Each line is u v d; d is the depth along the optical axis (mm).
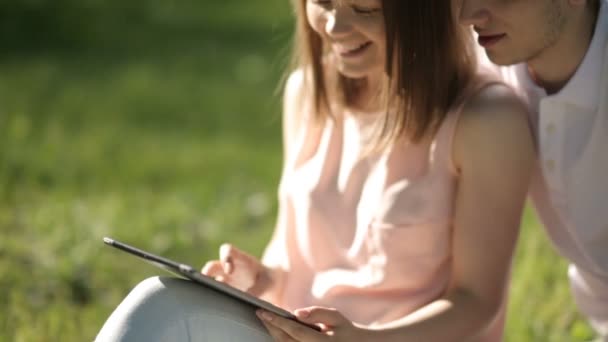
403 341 2441
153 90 7883
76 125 6895
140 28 9695
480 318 2516
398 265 2592
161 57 8875
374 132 2662
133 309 2295
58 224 4770
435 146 2566
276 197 5727
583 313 3049
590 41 2596
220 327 2361
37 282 4117
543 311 3939
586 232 2738
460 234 2547
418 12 2506
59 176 5766
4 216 4859
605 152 2629
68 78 8055
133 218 5102
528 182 2604
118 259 4488
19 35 9125
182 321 2314
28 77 7992
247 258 2740
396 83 2547
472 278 2537
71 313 3895
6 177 5512
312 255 2729
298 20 2797
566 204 2715
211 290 2404
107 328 2281
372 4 2504
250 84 8195
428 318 2482
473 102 2553
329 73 2775
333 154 2760
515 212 2570
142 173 6016
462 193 2547
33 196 5305
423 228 2574
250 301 2309
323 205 2723
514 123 2539
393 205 2590
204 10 10492
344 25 2525
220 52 9086
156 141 6711
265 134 7070
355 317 2633
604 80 2586
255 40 9484
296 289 2756
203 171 6168
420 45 2518
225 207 5520
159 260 2223
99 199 5410
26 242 4504
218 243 4914
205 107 7582
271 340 2424
